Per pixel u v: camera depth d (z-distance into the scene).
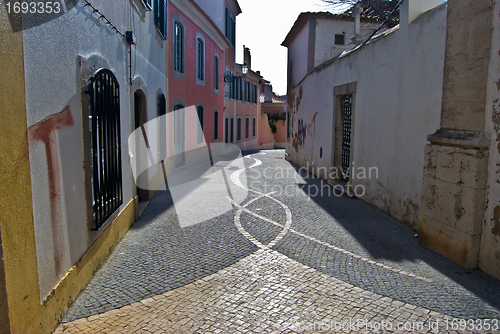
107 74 4.69
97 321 3.36
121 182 5.50
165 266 4.64
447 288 4.03
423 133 5.79
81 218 3.95
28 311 2.70
